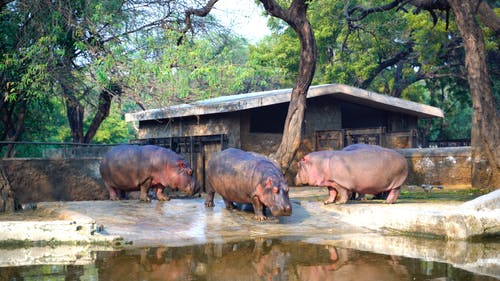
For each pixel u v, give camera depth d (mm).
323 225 10812
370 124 24078
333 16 31844
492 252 8398
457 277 6664
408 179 19031
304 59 16328
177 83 15031
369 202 12719
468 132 42000
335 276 6742
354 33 31969
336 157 12273
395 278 6613
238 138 19047
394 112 24438
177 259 7859
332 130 20359
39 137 27562
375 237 9852
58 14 14375
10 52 15016
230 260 7766
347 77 33312
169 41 15539
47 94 16281
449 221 9695
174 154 13648
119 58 14609
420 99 39094
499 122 15539
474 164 16953
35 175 14625
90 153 22219
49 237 9328
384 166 12047
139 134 23531
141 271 7074
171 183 13367
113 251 8578
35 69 14242
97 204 12578
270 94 19641
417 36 30047
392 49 32906
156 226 10406
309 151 21031
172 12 16766
